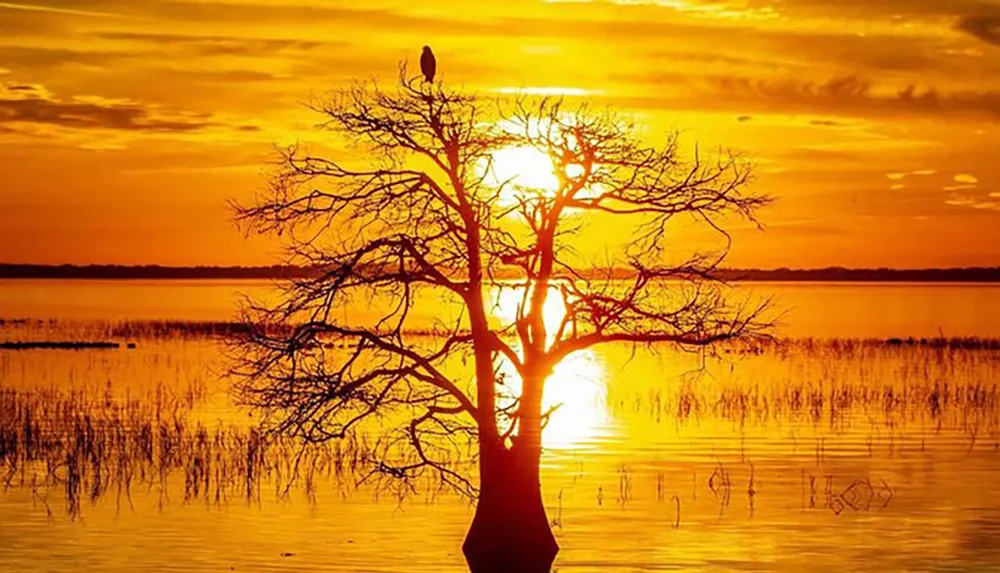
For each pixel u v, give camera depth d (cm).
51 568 2748
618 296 2839
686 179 2792
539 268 2788
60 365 7231
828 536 3078
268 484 3731
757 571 2742
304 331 2722
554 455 4325
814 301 19588
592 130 2722
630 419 5272
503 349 2797
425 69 2706
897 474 3916
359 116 2708
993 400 5775
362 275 2730
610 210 2788
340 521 3247
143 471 3906
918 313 15288
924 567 2770
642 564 2809
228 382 6109
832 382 6562
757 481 3806
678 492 3638
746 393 6056
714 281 2827
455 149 2706
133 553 2883
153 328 10850
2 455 4134
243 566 2767
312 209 2736
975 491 3650
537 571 2769
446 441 4281
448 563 2814
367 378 2730
